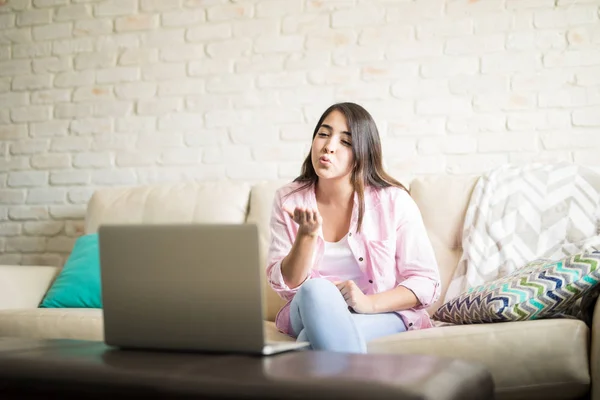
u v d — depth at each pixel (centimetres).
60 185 321
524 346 154
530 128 266
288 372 102
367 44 284
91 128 318
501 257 218
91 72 320
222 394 98
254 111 297
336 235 194
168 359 114
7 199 327
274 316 238
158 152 308
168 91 309
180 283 120
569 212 220
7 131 327
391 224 190
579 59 263
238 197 263
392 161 278
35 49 327
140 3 315
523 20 269
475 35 273
